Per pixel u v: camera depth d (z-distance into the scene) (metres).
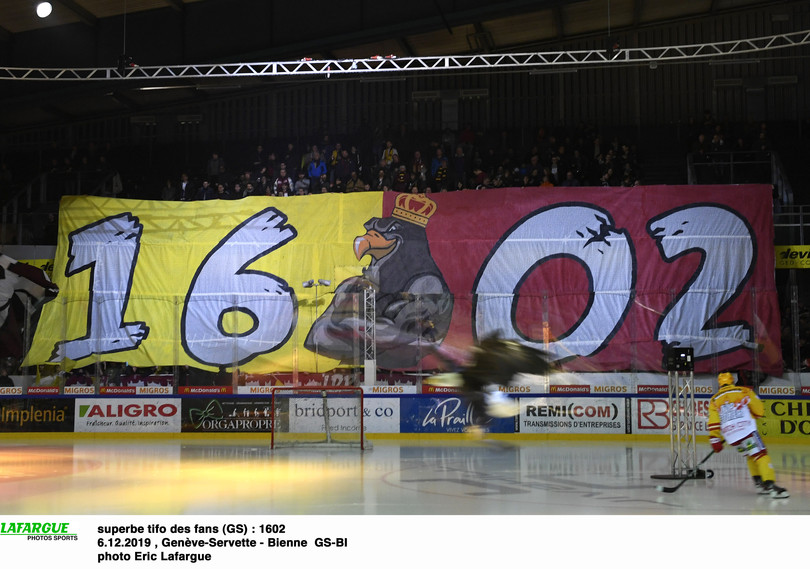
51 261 24.66
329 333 22.52
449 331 21.89
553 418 20.83
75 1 24.52
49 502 11.05
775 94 29.36
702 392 21.00
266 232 23.97
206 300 23.28
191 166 29.34
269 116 31.23
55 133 31.44
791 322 21.27
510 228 22.92
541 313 21.64
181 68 24.23
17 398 22.56
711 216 22.22
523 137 28.91
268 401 21.91
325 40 24.88
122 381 22.77
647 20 29.27
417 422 21.30
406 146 27.39
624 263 22.28
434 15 24.28
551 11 26.91
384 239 23.36
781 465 15.54
